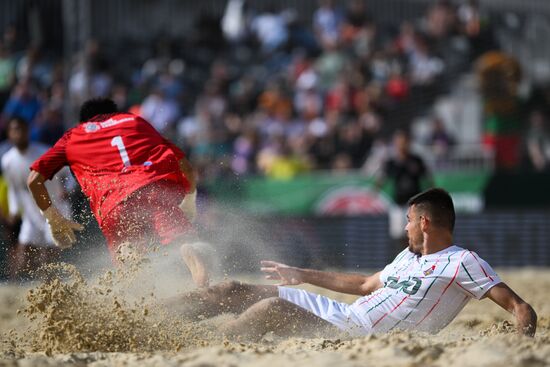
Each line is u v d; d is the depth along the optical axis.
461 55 68.75
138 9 65.31
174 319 20.81
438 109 65.00
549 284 40.41
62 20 62.66
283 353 17.89
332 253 52.78
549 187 56.22
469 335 22.48
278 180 55.34
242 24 70.12
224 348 18.30
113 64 63.97
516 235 53.62
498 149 60.56
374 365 16.16
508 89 62.69
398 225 48.16
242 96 65.75
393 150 58.38
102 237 25.83
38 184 22.28
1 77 60.56
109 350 19.94
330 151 61.53
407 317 20.22
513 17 70.81
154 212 21.59
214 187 51.22
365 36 69.19
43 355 18.75
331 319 20.59
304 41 70.88
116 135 22.44
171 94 63.47
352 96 64.69
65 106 55.22
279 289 21.41
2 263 37.12
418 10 72.19
